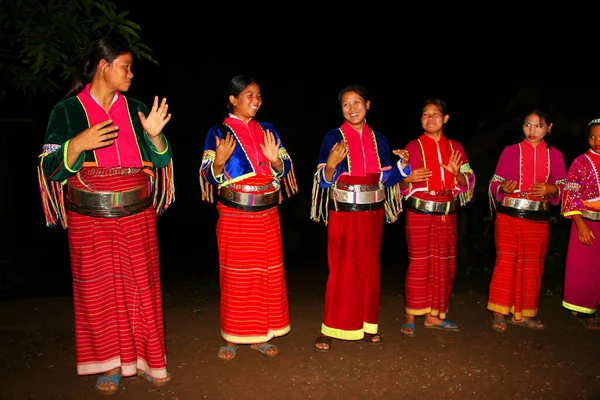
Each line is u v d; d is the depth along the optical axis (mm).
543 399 3494
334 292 4168
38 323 4770
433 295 4516
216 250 11273
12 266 9984
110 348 3383
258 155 3801
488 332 4629
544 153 4500
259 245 3834
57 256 11000
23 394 3471
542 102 8953
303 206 12547
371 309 4250
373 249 4148
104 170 3248
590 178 4570
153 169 3484
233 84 3781
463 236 8227
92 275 3289
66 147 3021
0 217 9742
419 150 4379
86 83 3309
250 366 3941
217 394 3523
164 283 7863
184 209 13156
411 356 4133
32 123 9484
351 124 4113
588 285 4645
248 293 3867
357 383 3701
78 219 3275
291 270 8672
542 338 4496
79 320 3344
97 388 3482
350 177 4027
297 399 3475
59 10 4633
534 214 4500
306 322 4949
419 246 4430
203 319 4965
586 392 3584
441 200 4359
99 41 3221
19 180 11703
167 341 4406
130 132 3338
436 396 3529
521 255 4559
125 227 3330
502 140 9289
